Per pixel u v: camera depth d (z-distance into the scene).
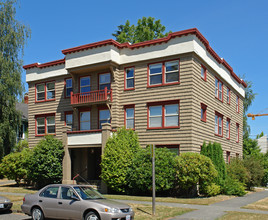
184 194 20.98
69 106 29.17
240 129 36.22
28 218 13.57
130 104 25.38
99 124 26.86
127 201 18.17
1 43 33.84
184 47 23.42
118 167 21.73
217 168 23.03
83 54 26.64
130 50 25.78
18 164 27.91
